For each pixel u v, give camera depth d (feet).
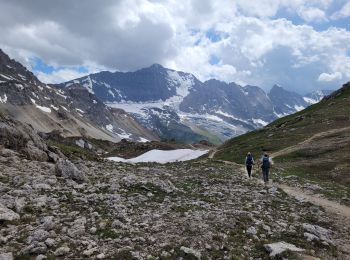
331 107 388.37
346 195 118.83
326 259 57.21
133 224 60.29
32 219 57.31
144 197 80.53
